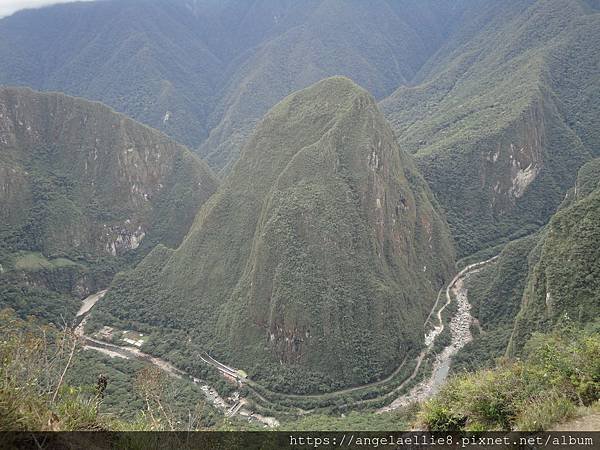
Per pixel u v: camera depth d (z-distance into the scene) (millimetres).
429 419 15461
